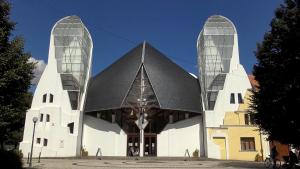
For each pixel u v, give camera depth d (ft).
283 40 69.87
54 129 148.36
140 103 149.89
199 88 177.37
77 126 156.76
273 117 73.51
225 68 168.76
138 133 154.92
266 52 74.74
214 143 152.05
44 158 133.18
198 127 163.63
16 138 156.56
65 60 167.32
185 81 174.40
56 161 108.88
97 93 167.53
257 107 79.10
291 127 70.44
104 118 161.48
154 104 154.51
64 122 156.66
